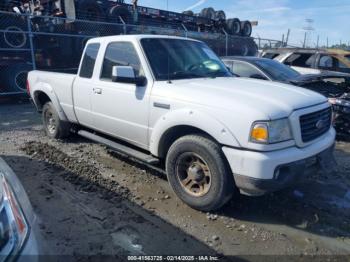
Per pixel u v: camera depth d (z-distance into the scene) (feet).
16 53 35.60
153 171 15.65
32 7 40.68
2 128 23.68
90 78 16.08
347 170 16.14
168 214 11.81
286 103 10.85
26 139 20.61
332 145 12.14
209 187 11.35
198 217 11.63
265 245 10.12
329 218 11.64
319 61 32.83
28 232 6.28
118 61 14.66
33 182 14.15
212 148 11.00
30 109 31.89
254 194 10.59
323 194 13.48
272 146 10.14
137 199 12.89
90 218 11.44
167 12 49.29
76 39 38.40
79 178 14.62
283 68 24.49
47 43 38.04
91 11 39.50
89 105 16.20
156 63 13.55
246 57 25.39
